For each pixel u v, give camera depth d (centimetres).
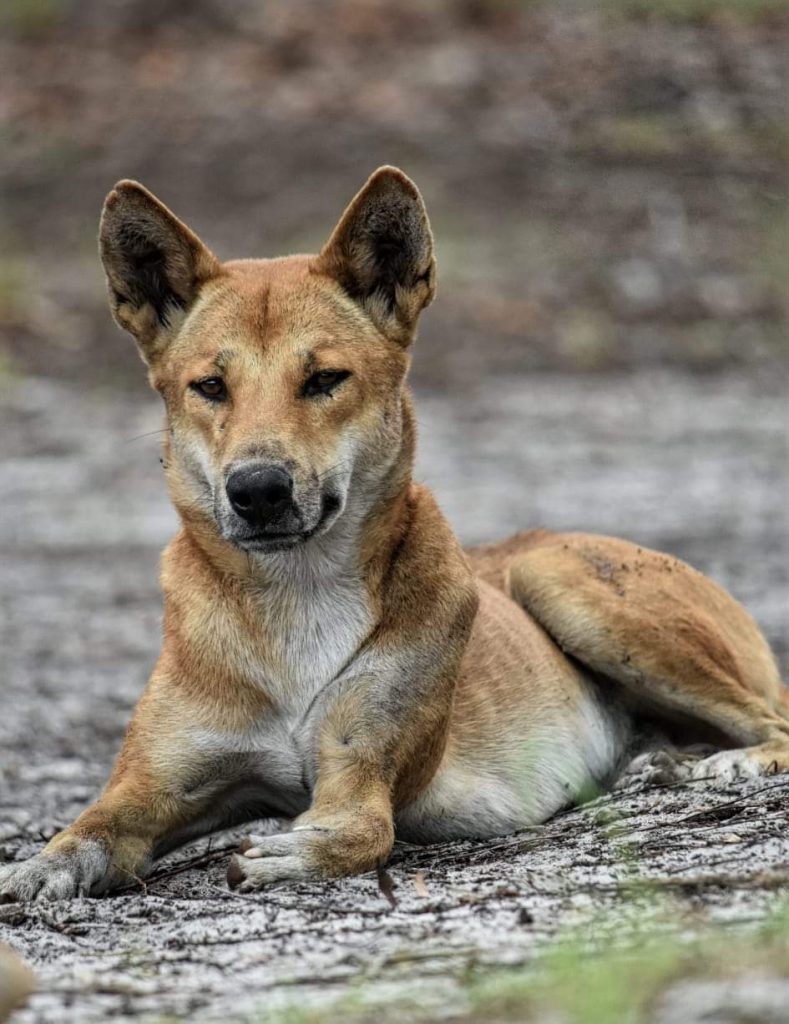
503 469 2803
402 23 4819
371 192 1045
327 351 1013
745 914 750
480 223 4066
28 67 4684
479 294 3800
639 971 654
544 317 3728
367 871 934
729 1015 605
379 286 1065
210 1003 691
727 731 1195
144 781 998
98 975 739
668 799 1061
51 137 4381
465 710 1111
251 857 910
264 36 4762
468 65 4594
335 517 992
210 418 1012
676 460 2864
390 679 1010
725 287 3828
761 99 4047
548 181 4144
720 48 4125
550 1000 646
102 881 959
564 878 852
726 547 2223
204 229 3959
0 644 1903
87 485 2772
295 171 4178
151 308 1076
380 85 4566
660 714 1238
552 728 1165
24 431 3089
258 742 1017
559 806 1149
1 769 1354
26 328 3534
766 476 2736
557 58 4422
